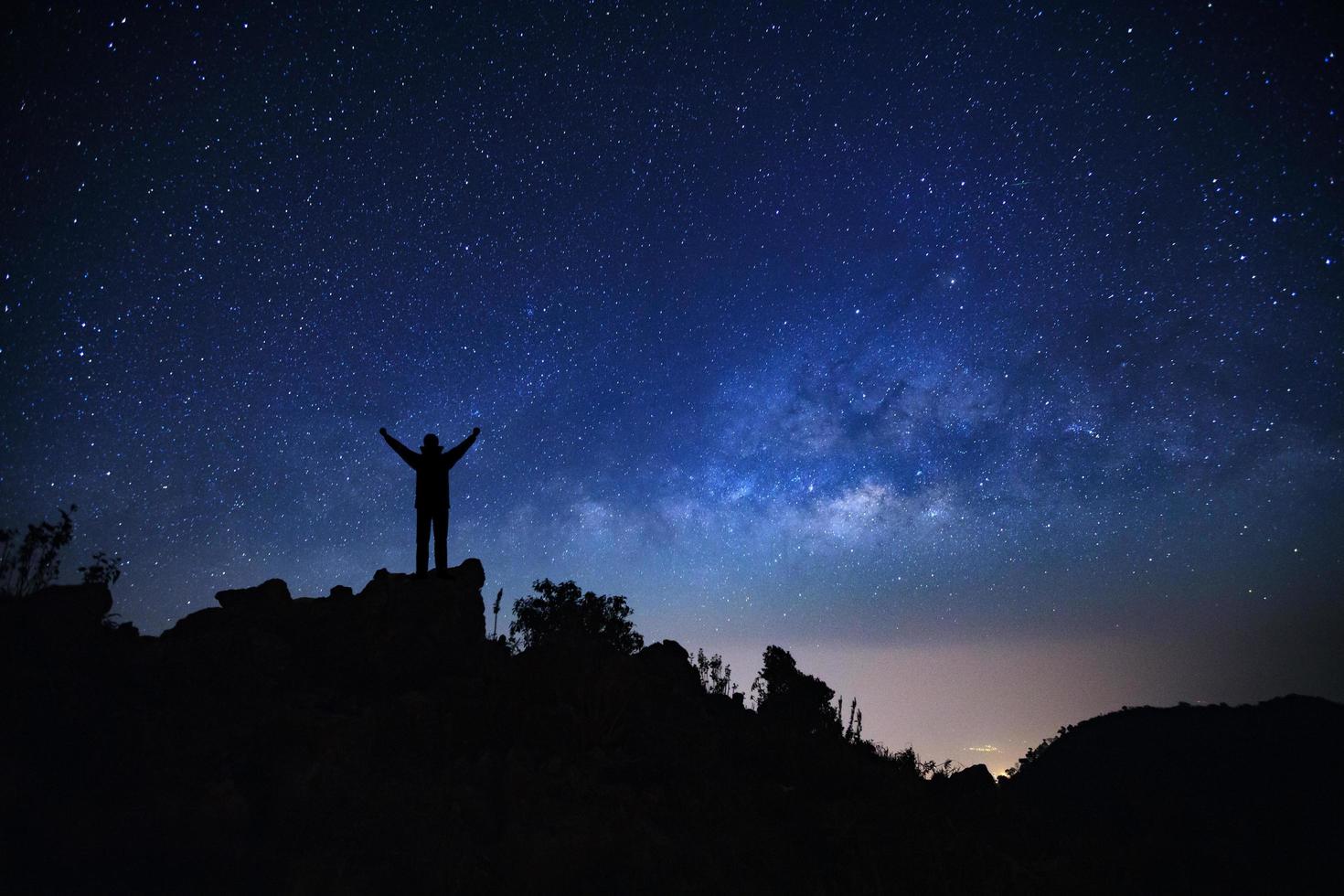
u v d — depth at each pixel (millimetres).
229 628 11578
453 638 12484
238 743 9523
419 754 10078
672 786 10406
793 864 9078
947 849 9789
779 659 16156
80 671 10148
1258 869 11789
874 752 14242
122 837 7918
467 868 8141
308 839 8344
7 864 7320
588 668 12258
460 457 13414
